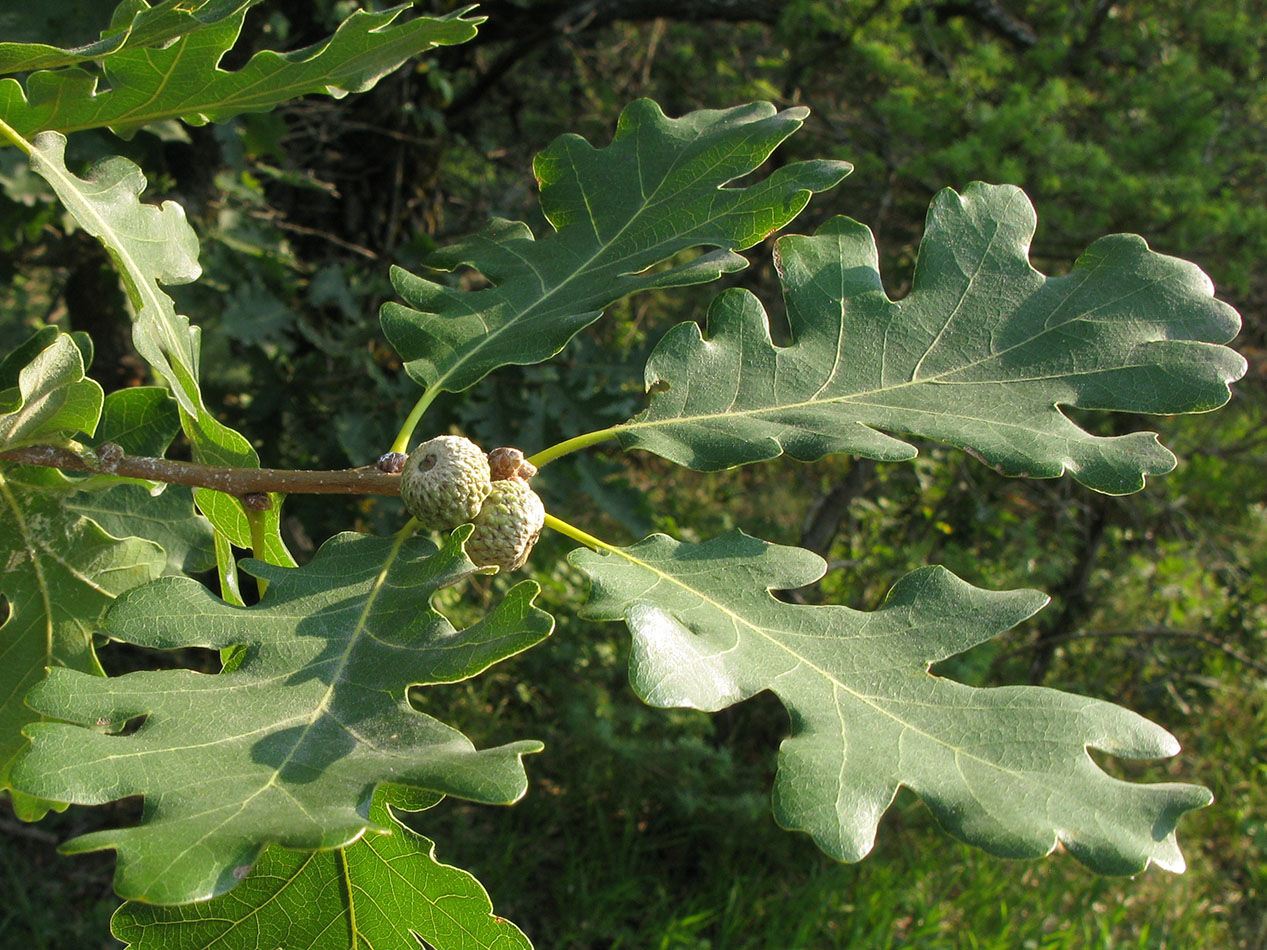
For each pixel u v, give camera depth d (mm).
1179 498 6289
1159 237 5055
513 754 874
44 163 1272
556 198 1674
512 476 1279
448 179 7422
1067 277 1431
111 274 4391
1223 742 6480
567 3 6047
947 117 5238
